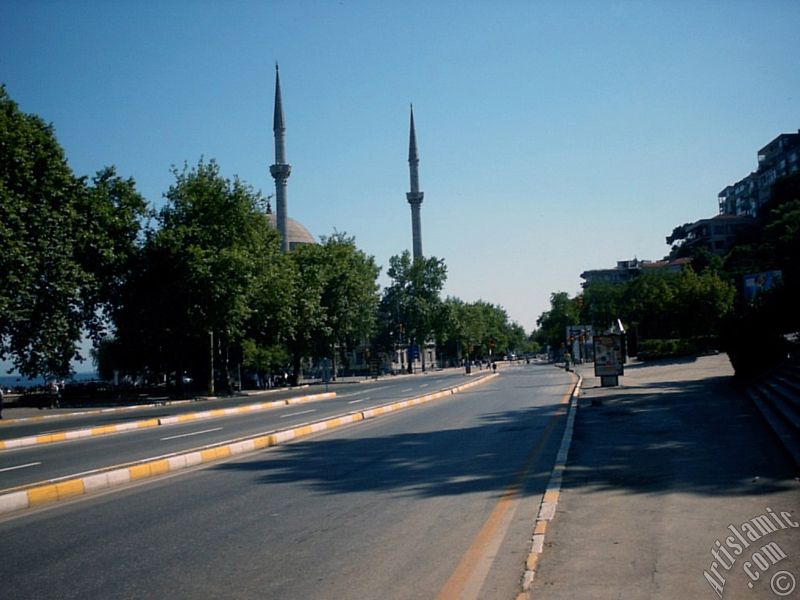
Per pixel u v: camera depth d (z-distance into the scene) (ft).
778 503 25.50
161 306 163.43
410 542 24.04
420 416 75.56
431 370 395.34
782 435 38.06
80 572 22.18
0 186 118.01
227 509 30.91
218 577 21.04
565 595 17.58
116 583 20.92
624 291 301.22
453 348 461.78
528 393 106.63
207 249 162.71
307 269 236.02
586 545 21.81
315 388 210.59
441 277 362.33
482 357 505.66
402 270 361.92
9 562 23.71
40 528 28.86
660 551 20.77
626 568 19.42
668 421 53.36
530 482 33.94
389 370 390.83
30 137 127.65
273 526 27.27
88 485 37.32
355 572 20.97
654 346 191.11
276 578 20.72
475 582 19.56
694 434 45.21
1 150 121.80
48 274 131.44
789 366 69.72
